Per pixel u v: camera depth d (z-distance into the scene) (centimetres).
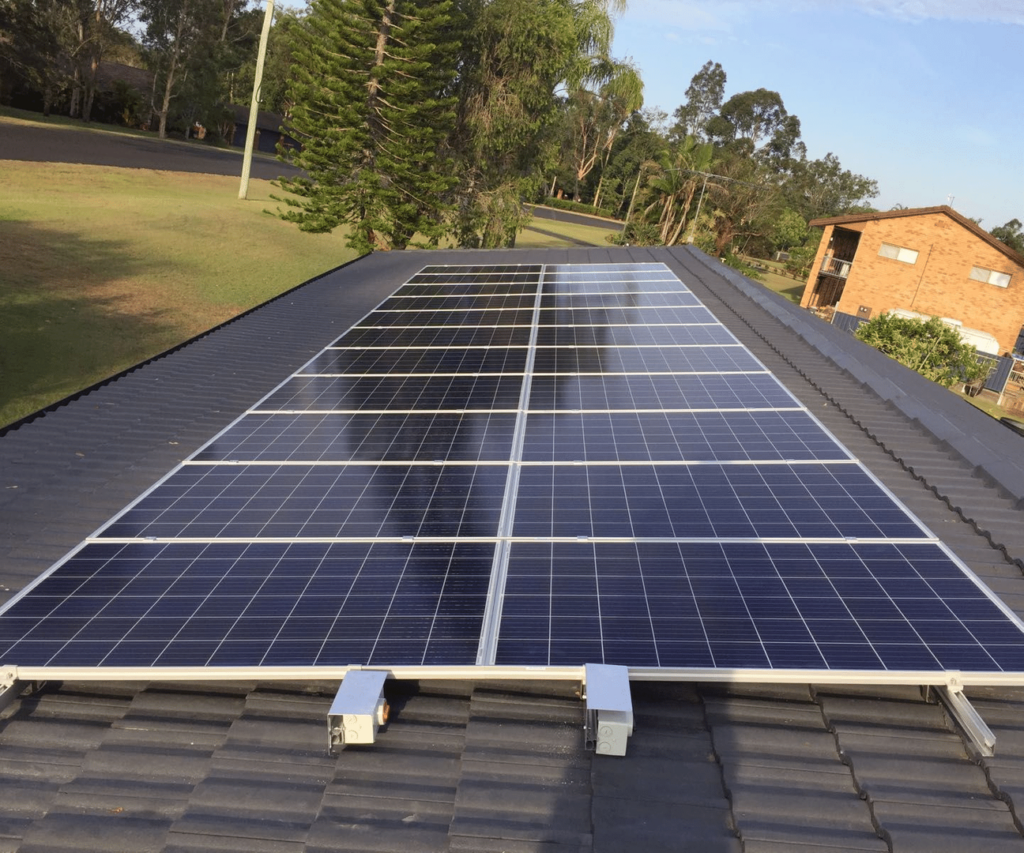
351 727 441
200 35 8338
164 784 447
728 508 647
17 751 475
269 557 590
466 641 482
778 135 13412
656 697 497
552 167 4975
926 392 1174
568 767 446
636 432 829
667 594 525
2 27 6994
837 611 502
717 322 1341
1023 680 437
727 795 430
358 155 4253
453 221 4762
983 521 682
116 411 1038
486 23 4291
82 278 3625
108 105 8544
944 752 450
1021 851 387
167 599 539
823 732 468
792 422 852
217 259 4369
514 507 659
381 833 408
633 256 2125
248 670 464
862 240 5041
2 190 4641
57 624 515
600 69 4838
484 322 1374
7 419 2255
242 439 842
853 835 403
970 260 4819
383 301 1573
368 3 3806
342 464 766
